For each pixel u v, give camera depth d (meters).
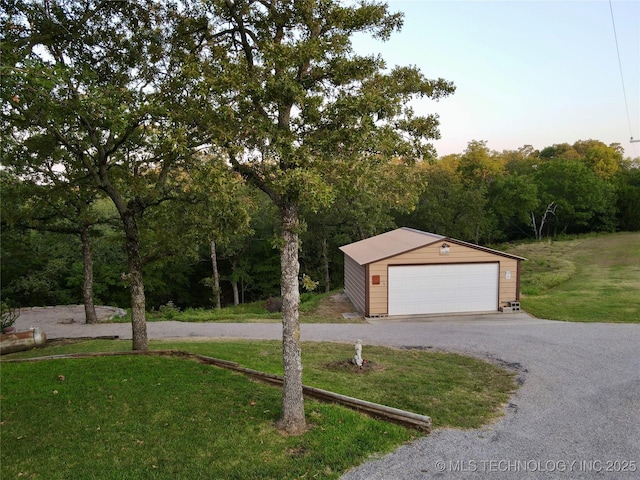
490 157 59.06
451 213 37.69
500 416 7.02
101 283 27.66
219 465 5.14
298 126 5.72
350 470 5.19
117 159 9.61
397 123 6.27
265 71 5.43
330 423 6.25
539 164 59.31
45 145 8.53
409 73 6.42
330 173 5.35
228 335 14.66
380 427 6.23
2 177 11.30
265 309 22.14
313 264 35.66
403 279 17.36
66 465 5.04
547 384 8.66
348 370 9.41
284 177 5.14
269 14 5.94
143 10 7.75
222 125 5.55
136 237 9.96
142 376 7.82
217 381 7.71
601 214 48.66
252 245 33.00
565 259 32.62
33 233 22.84
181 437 5.73
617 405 7.47
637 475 5.22
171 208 9.89
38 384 7.36
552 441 6.10
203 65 5.80
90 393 7.01
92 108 6.55
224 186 5.43
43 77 5.69
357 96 5.57
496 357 10.88
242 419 6.28
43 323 17.70
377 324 15.94
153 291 31.03
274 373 8.61
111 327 16.67
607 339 12.34
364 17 5.80
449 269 17.47
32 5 7.77
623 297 18.92
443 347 12.08
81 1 8.08
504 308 17.53
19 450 5.32
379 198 6.25
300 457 5.37
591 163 55.38
